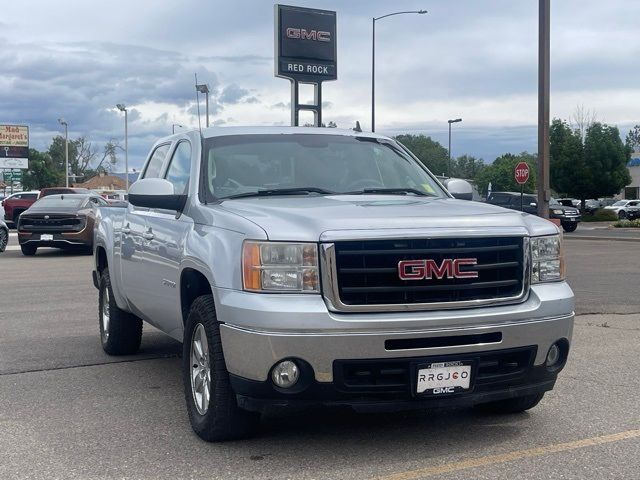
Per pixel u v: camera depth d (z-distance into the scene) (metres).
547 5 13.58
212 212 5.20
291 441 5.05
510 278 4.82
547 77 13.70
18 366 7.34
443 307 4.56
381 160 6.42
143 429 5.37
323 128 6.67
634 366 7.19
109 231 7.66
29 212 20.47
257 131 6.31
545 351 4.86
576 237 30.83
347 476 4.42
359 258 4.47
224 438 4.99
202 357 5.12
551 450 4.88
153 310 6.34
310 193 5.77
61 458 4.79
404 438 5.12
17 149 67.00
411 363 4.47
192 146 6.18
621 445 4.96
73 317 10.23
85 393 6.37
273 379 4.45
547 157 13.75
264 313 4.38
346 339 4.37
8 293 12.68
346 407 4.55
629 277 15.16
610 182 51.88
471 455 4.78
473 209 5.13
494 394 4.73
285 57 26.22
